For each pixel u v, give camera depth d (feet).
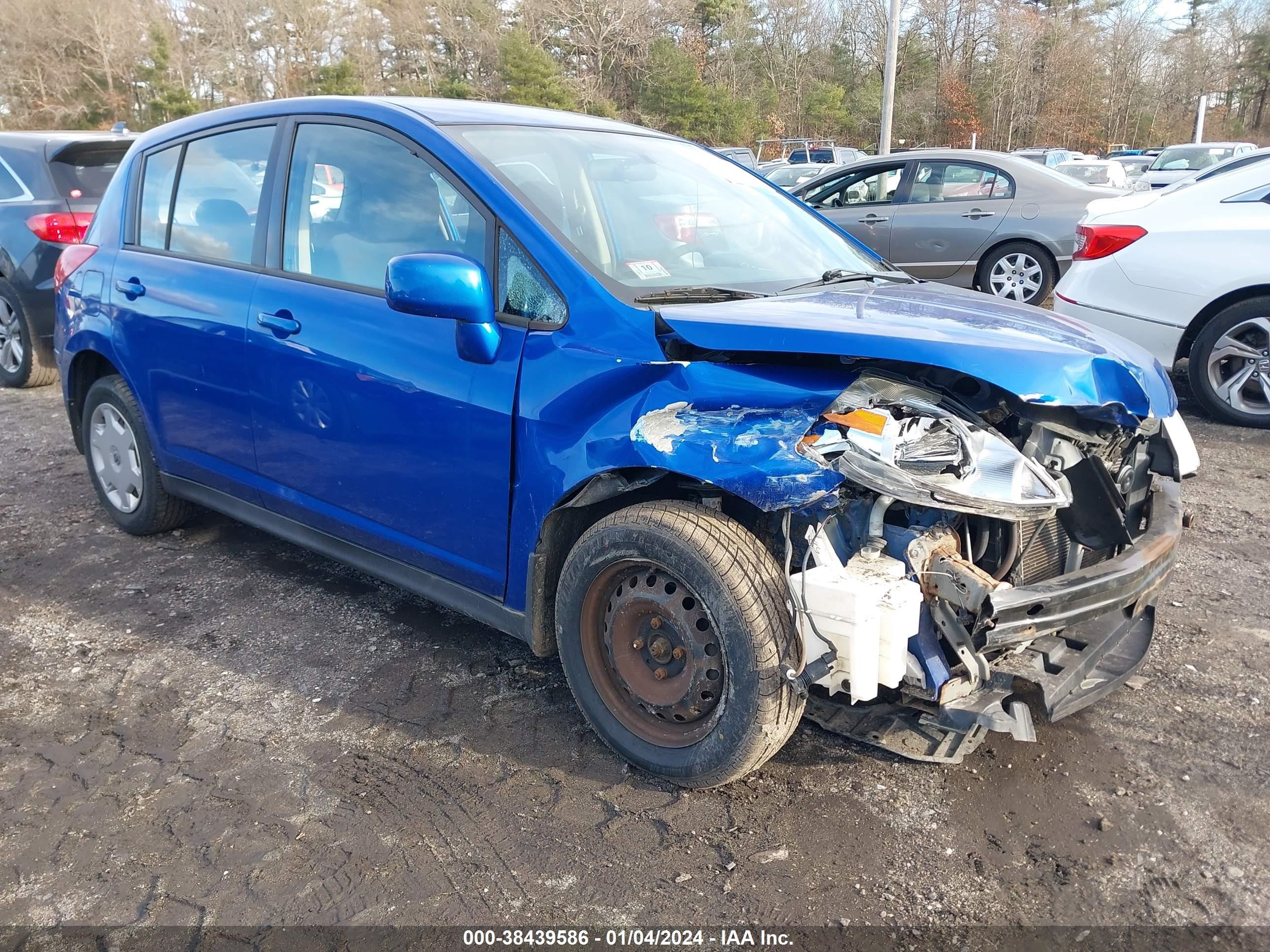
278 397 10.68
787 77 211.41
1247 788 8.17
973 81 197.06
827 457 7.13
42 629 11.46
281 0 188.34
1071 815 7.87
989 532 7.61
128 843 7.65
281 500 11.23
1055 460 7.88
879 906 6.91
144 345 12.57
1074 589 7.39
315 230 10.55
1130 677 9.64
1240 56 202.90
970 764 8.55
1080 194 28.68
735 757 7.66
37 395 23.97
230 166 11.76
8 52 176.65
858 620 6.95
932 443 7.14
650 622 8.19
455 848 7.54
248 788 8.34
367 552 10.54
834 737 8.98
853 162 32.58
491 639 11.12
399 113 10.04
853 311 8.39
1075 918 6.79
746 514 8.11
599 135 11.07
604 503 8.85
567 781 8.38
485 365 8.68
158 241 12.75
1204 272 18.51
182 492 13.14
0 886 7.20
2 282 23.75
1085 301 20.07
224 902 7.00
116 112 181.06
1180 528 8.86
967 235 30.04
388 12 199.00
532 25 197.67
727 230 10.59
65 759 8.80
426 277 8.13
